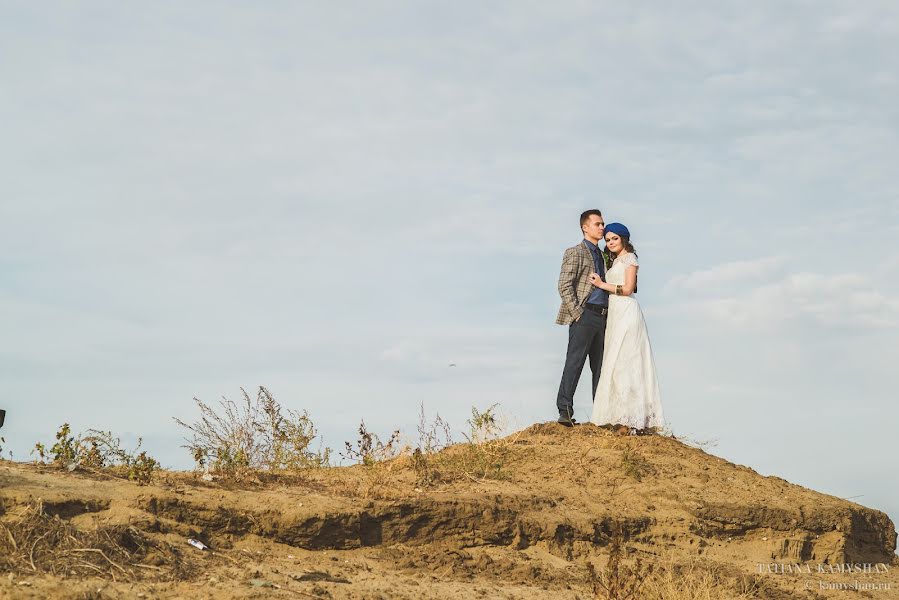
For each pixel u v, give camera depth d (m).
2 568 6.70
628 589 8.48
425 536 9.02
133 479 8.68
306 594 7.21
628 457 11.20
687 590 8.58
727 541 10.56
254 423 10.46
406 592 7.72
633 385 11.82
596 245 12.16
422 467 10.18
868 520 11.64
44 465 8.66
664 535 10.18
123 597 6.58
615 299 11.92
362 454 10.71
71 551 7.08
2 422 8.53
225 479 9.27
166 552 7.49
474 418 11.74
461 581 8.34
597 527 9.70
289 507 8.49
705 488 10.93
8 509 7.48
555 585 8.59
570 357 12.07
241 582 7.24
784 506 10.82
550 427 12.19
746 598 9.07
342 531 8.57
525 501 9.66
